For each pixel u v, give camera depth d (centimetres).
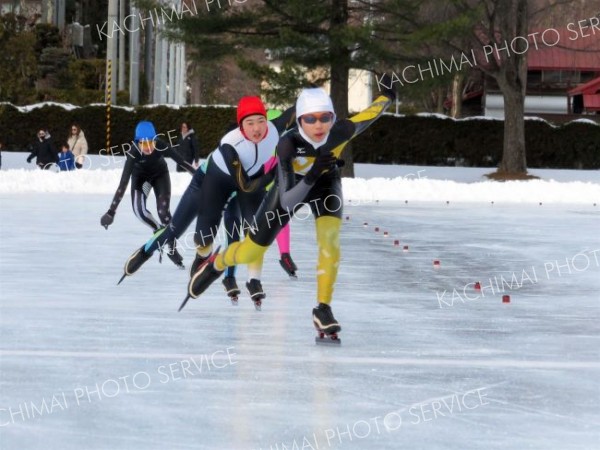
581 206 3275
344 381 790
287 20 4356
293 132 909
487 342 967
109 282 1365
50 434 633
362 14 4403
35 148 4478
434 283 1410
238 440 624
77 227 2167
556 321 1100
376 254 1775
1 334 970
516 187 3694
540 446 618
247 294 1269
